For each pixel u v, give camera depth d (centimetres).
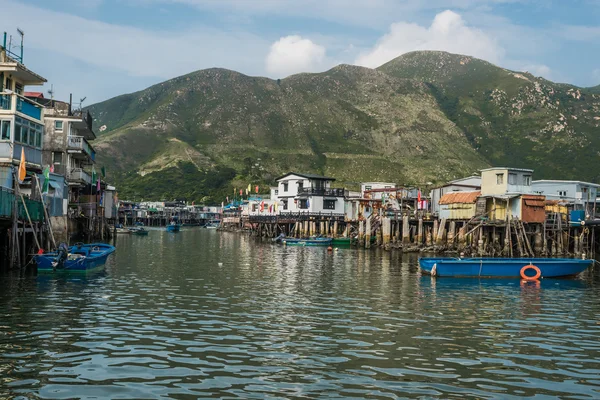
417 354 1852
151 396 1394
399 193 8750
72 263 3731
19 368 1589
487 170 6338
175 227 13862
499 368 1714
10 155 4097
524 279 4109
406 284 3653
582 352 1928
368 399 1406
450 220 6262
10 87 4850
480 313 2653
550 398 1459
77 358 1705
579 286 3800
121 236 10481
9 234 3941
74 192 7319
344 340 2017
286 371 1623
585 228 6281
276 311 2561
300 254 6300
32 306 2519
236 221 14712
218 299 2872
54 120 6638
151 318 2328
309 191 9588
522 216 5947
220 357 1753
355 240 7944
